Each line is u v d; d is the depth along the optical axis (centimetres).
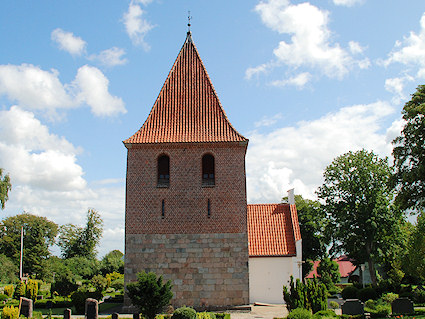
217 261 2853
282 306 3306
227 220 2909
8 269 7012
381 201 4659
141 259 2853
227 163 3003
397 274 4988
